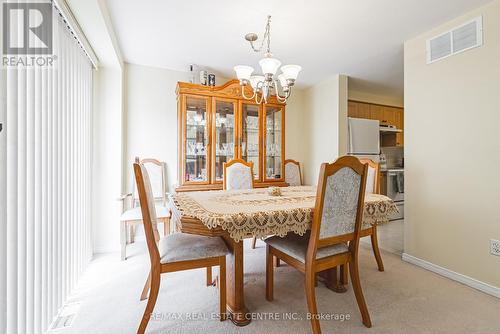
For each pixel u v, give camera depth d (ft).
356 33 7.42
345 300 5.60
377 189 7.33
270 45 8.17
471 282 6.25
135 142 9.74
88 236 7.63
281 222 4.37
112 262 7.73
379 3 5.96
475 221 6.23
